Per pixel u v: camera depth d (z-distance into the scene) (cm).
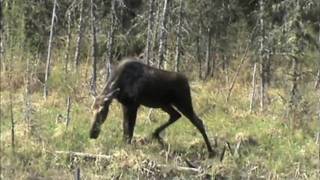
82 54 2412
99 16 2350
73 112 1689
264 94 2019
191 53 2433
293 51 1961
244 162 1420
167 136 1563
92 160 1352
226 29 2509
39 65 2144
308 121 1728
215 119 1742
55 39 2334
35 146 1377
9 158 1313
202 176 1327
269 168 1405
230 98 2009
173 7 2055
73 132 1482
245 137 1575
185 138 1562
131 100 1449
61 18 2462
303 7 1969
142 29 2409
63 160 1338
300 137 1616
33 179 1259
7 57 2103
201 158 1452
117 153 1356
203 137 1477
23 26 2095
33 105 1738
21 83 1991
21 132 1462
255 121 1752
